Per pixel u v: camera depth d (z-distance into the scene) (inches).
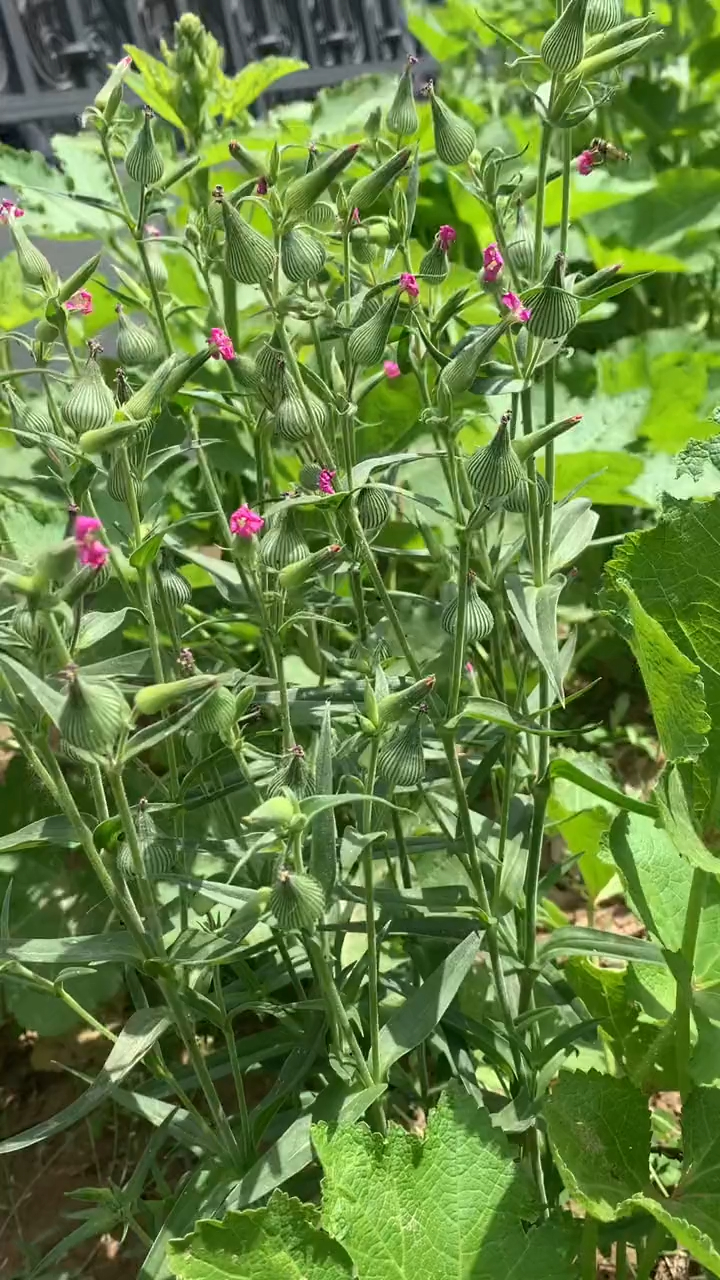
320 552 14.5
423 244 34.5
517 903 19.6
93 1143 21.7
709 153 39.0
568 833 22.3
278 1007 16.5
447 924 17.6
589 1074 16.7
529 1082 17.9
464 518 17.7
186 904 17.6
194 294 30.2
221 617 17.2
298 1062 17.7
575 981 18.3
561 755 19.4
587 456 27.0
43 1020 22.2
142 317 35.8
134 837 13.9
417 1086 20.8
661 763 29.5
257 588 15.2
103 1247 20.3
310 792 14.5
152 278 19.1
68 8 41.3
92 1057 23.0
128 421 13.9
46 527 25.8
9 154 27.5
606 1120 16.6
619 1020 18.1
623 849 17.9
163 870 14.9
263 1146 20.1
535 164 32.2
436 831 21.6
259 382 16.8
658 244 34.0
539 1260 15.7
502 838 17.7
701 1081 17.1
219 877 19.5
